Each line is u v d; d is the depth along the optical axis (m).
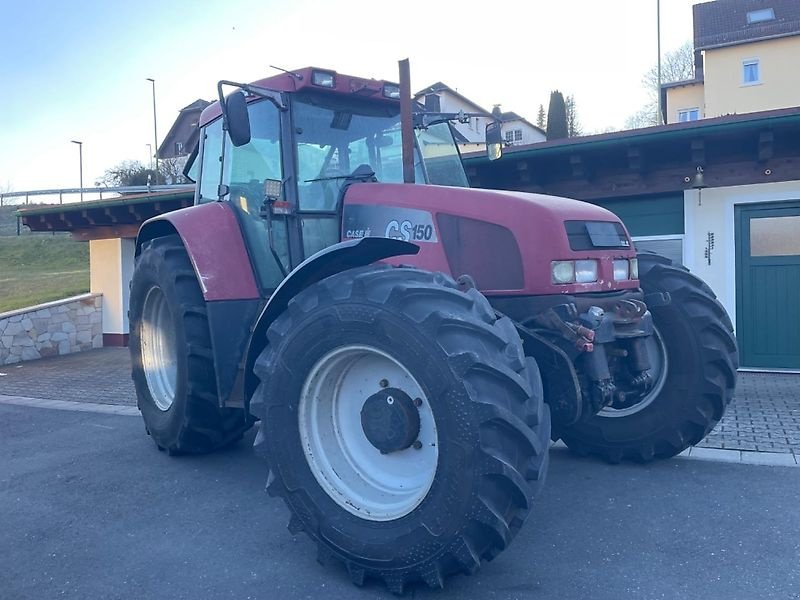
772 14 37.25
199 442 5.51
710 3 39.72
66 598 3.35
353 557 3.31
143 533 4.12
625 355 4.31
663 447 5.12
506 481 2.97
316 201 4.82
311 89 4.82
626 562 3.52
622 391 4.39
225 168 5.46
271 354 3.60
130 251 13.51
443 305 3.20
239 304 5.10
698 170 8.67
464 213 4.17
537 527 4.00
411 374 3.12
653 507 4.28
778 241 8.62
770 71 35.31
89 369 11.25
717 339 5.04
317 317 3.41
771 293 8.67
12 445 6.34
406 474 3.38
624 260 4.40
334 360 3.45
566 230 4.03
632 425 5.12
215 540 3.99
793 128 7.92
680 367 5.02
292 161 4.76
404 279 3.38
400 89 4.81
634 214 9.24
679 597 3.16
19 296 16.47
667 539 3.79
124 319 13.52
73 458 5.81
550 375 3.92
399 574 3.20
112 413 7.70
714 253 8.82
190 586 3.44
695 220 8.88
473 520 2.98
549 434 3.26
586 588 3.27
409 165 4.81
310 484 3.46
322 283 3.55
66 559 3.80
